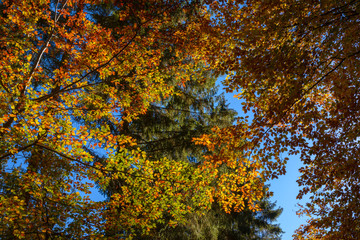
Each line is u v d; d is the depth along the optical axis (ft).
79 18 21.95
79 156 19.75
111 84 29.27
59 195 18.07
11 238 16.46
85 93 24.44
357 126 20.36
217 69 21.31
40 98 20.03
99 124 34.40
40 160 19.21
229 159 22.36
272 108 19.70
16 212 15.43
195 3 23.03
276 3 18.49
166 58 33.58
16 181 17.67
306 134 21.25
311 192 22.79
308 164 21.49
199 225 35.27
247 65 18.26
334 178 22.18
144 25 21.22
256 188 22.48
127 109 25.14
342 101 20.01
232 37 21.36
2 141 17.69
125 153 20.48
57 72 22.17
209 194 22.47
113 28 32.04
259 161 21.80
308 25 17.11
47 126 17.69
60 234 17.39
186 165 21.44
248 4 20.56
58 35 22.22
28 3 20.53
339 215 23.50
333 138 20.77
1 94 17.81
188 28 23.35
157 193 20.72
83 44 22.06
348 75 19.58
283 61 17.61
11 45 23.30
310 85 21.15
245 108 20.97
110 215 20.18
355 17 16.65
